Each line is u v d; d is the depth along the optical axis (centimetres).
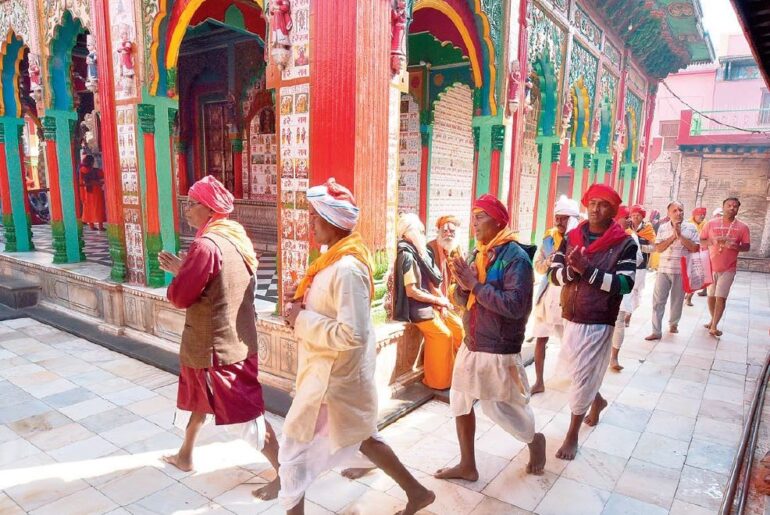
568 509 273
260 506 270
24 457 315
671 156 1833
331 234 221
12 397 399
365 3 346
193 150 1112
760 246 1507
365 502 274
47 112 626
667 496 286
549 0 654
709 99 2230
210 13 670
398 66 387
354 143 353
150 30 484
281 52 374
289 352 398
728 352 560
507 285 260
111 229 545
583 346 316
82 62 1155
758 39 289
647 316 727
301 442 218
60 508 266
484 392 272
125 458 315
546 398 422
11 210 748
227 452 325
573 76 787
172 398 401
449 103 878
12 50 706
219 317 262
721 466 319
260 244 989
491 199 273
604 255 311
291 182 387
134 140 505
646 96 1337
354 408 219
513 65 560
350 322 204
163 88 504
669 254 596
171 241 528
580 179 948
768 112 1914
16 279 703
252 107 987
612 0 856
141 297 520
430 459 321
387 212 388
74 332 552
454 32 590
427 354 417
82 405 387
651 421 383
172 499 275
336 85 352
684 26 1142
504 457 326
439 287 426
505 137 570
